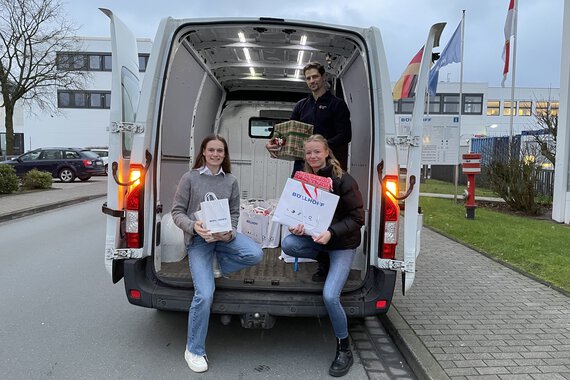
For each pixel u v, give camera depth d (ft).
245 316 10.89
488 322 13.76
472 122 116.06
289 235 11.81
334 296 10.52
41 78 83.05
